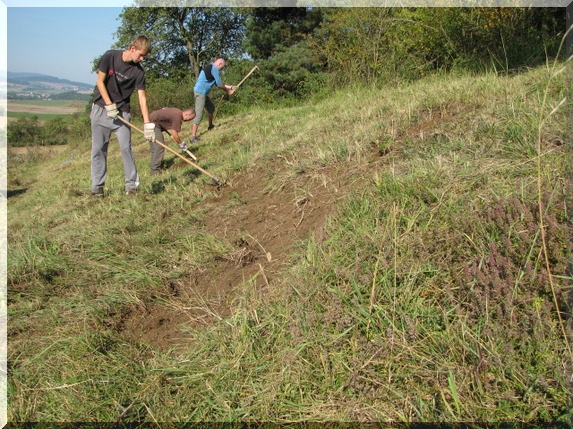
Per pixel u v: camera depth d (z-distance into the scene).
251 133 8.45
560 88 4.25
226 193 5.36
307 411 2.41
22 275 4.34
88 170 10.42
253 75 17.34
